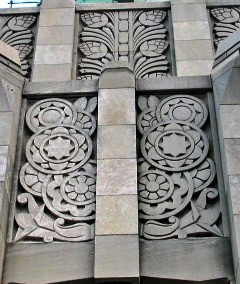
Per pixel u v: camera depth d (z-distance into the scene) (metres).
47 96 9.25
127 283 7.55
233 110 8.51
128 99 8.86
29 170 8.46
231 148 8.16
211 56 10.40
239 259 7.28
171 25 10.93
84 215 8.05
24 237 7.91
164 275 7.55
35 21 11.18
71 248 7.79
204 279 7.52
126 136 8.48
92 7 11.26
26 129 8.92
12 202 8.19
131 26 11.01
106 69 9.19
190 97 9.17
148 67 10.46
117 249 7.59
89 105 9.10
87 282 7.63
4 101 8.78
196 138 8.70
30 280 7.59
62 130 8.84
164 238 7.85
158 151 8.60
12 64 9.27
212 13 11.12
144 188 8.27
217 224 7.97
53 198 8.21
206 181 8.30
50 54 10.50
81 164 8.48
